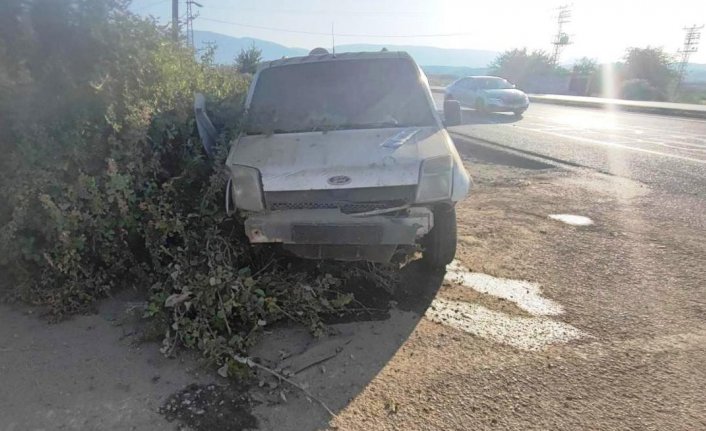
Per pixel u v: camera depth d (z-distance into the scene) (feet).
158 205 12.61
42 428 8.14
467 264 15.03
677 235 17.87
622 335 11.17
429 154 11.85
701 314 12.15
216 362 9.73
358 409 8.66
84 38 13.76
